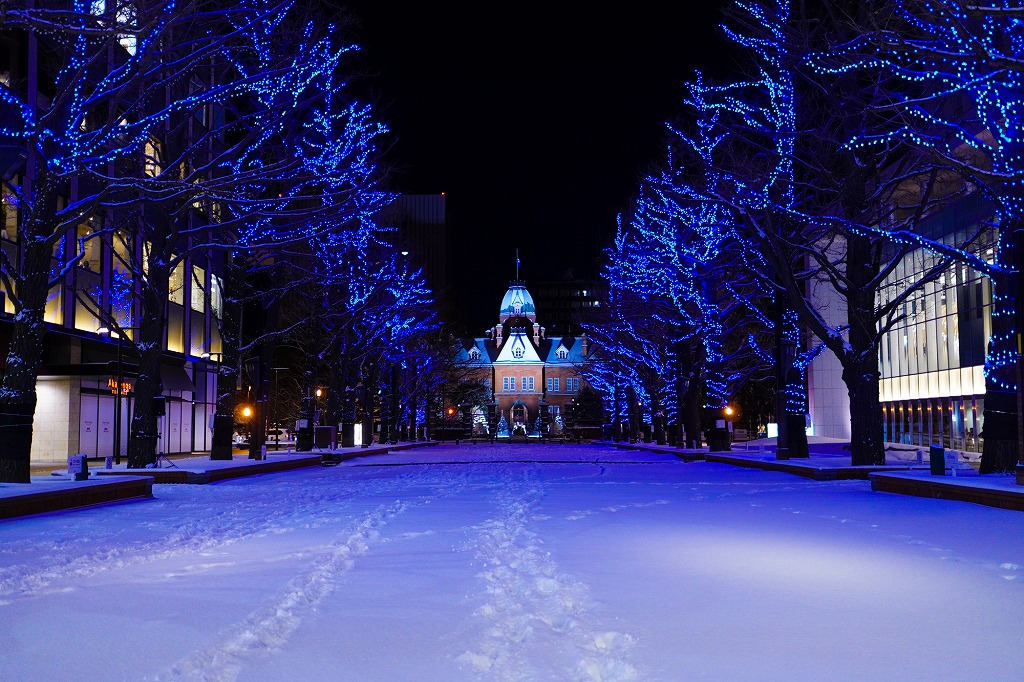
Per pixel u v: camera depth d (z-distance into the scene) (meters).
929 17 18.31
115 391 37.34
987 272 20.16
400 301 49.75
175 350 44.97
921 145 21.38
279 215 23.73
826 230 29.83
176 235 25.69
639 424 80.81
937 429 47.28
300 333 51.31
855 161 25.14
